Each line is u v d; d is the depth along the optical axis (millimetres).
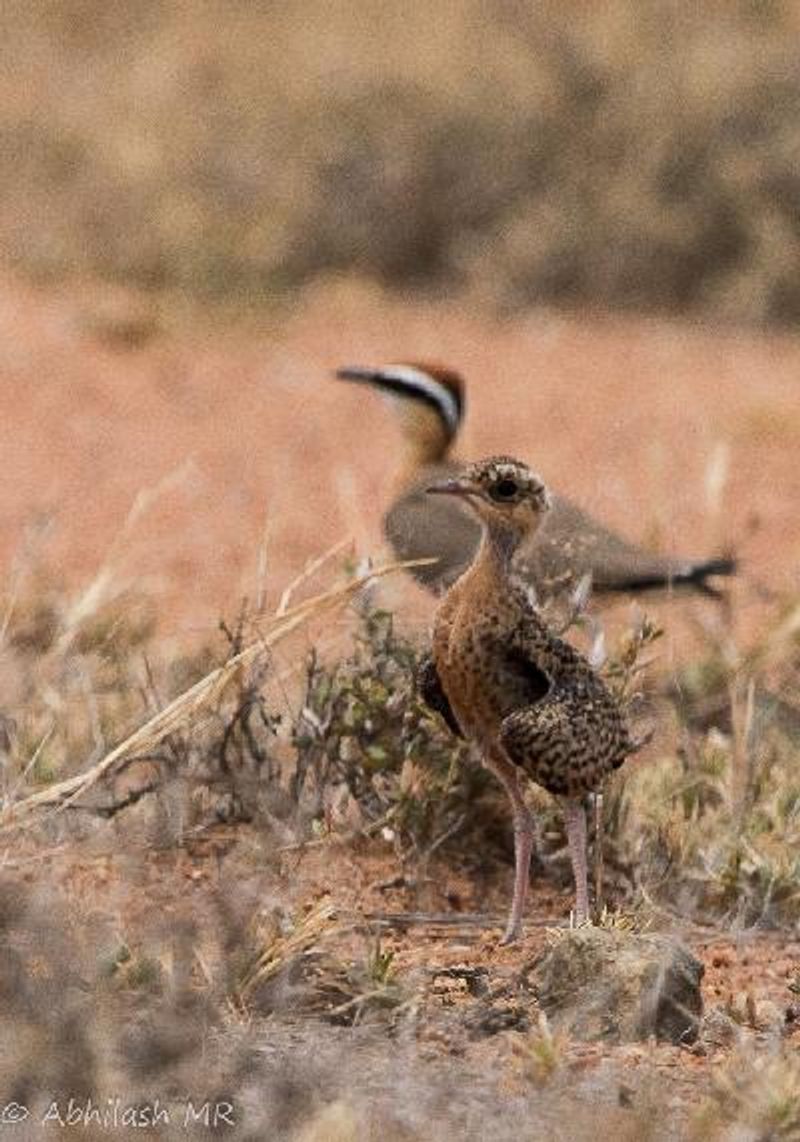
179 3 63969
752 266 51531
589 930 17297
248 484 36875
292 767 22031
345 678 21203
